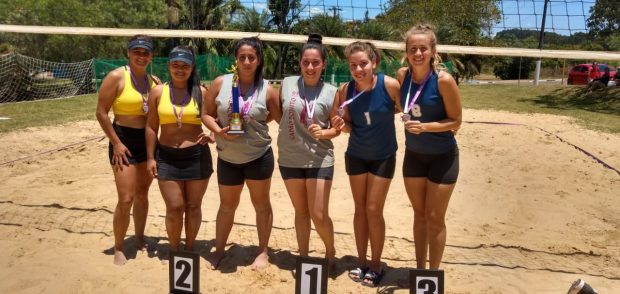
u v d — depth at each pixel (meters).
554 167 7.12
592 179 6.59
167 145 3.44
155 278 3.47
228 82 3.34
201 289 3.33
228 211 3.66
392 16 23.52
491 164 7.29
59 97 17.31
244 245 4.13
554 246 4.38
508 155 7.80
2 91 16.56
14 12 18.69
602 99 14.68
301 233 3.53
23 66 17.12
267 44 27.89
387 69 16.64
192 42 27.67
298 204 3.43
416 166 3.22
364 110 3.16
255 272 3.58
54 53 20.20
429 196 3.20
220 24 30.00
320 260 2.73
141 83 3.57
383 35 21.42
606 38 20.02
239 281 3.46
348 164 3.35
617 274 3.82
